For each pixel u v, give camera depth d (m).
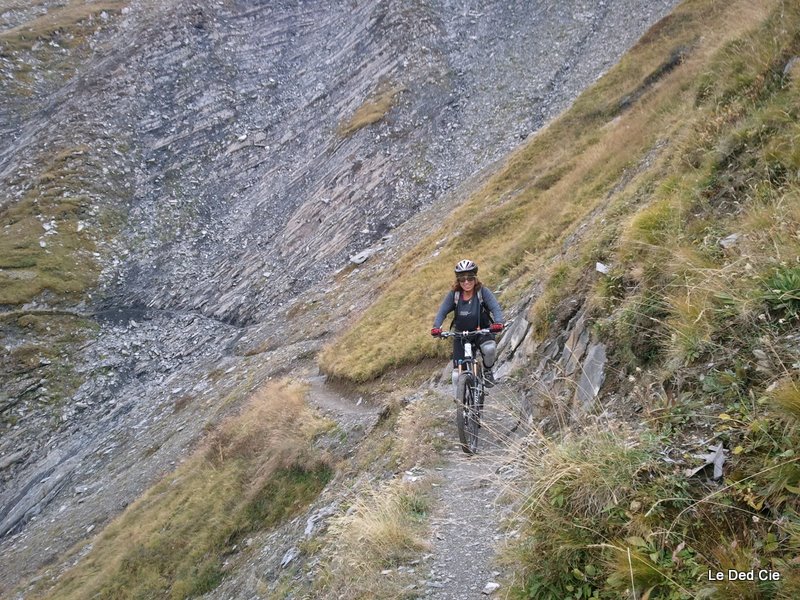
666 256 5.85
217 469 19.22
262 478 16.55
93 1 77.06
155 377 38.28
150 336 41.66
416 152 45.75
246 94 60.91
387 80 53.25
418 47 55.31
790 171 5.57
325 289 38.16
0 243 45.94
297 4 73.31
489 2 60.22
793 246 4.24
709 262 5.15
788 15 8.53
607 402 5.22
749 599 2.60
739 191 6.12
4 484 33.12
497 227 25.42
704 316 4.45
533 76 47.88
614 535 3.44
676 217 6.46
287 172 51.53
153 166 54.59
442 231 30.97
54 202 49.41
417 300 22.64
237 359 35.22
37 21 70.94
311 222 45.28
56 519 26.48
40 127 57.12
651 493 3.44
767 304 4.05
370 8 64.12
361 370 18.89
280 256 44.16
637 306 5.57
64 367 39.12
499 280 18.25
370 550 5.31
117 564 16.98
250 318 40.62
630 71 30.36
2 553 25.55
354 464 11.78
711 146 8.01
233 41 66.88
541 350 8.09
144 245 48.25
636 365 5.20
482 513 5.41
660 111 19.56
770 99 7.11
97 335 41.59
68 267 45.44
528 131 42.16
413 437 8.53
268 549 11.64
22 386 37.69
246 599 9.29
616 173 18.52
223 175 53.88
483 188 32.59
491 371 7.61
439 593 4.36
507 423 7.32
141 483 25.25
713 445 3.55
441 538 5.15
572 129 30.25
